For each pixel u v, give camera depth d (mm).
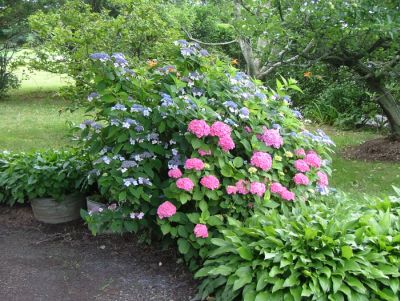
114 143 3510
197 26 10703
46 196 4258
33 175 4168
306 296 2580
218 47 9727
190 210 3412
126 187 3287
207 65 3557
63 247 3865
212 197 3152
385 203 3434
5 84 13086
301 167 3402
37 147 7320
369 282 2646
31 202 4355
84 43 6141
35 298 3113
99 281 3324
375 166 6398
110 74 3369
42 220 4320
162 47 5730
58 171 4230
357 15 5094
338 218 3109
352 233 2938
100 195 4207
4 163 4664
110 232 4016
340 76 7734
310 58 6082
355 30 5273
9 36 12992
